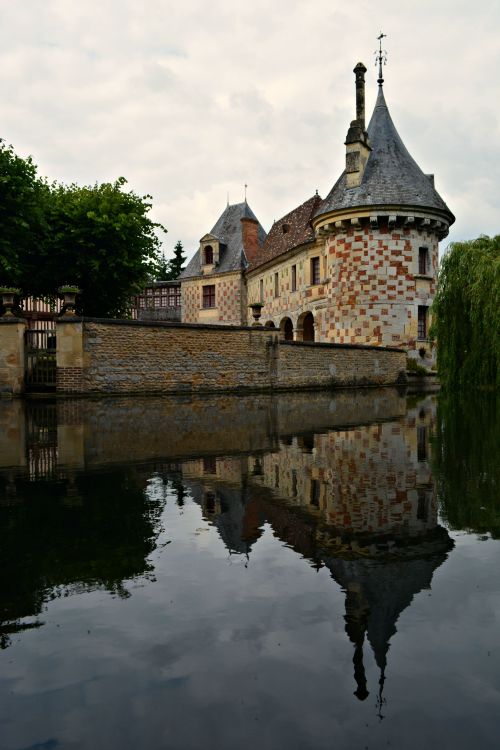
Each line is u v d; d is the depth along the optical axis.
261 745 1.56
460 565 2.89
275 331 20.88
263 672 1.93
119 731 1.63
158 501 4.25
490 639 2.13
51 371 17.33
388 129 29.92
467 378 16.84
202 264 46.50
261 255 41.91
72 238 25.45
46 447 6.97
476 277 16.62
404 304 27.72
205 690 1.82
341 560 2.97
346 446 7.00
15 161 22.48
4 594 2.57
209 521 3.71
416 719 1.67
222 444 7.21
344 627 2.23
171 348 18.17
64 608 2.42
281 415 11.42
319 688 1.83
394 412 12.20
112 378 16.94
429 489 4.62
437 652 2.05
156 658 2.02
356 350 24.61
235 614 2.35
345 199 28.00
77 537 3.37
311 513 3.91
